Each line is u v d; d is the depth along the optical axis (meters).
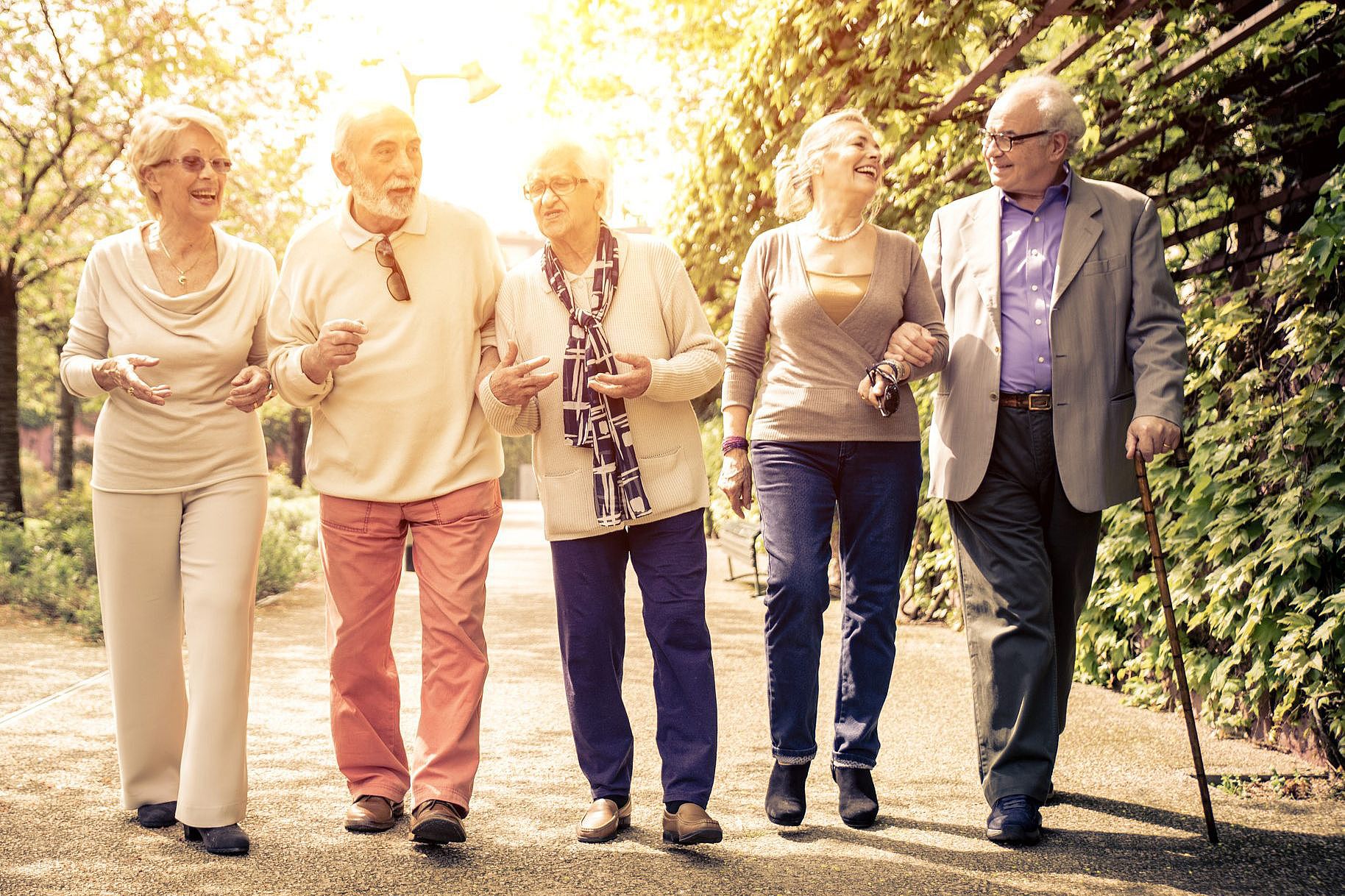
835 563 9.57
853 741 3.51
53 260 12.59
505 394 3.21
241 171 13.52
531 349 3.39
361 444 3.35
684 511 3.34
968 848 3.25
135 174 3.38
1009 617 3.44
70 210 12.05
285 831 3.41
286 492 28.34
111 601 3.43
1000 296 3.52
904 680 5.94
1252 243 5.25
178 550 3.44
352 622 3.41
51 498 20.42
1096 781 3.97
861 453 3.53
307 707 5.32
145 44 11.86
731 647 7.19
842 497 3.58
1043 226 3.54
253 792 3.85
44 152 11.95
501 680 6.05
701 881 2.97
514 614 9.02
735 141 7.51
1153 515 3.39
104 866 3.07
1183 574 5.00
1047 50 6.34
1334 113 4.94
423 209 3.39
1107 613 5.71
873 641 3.52
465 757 3.29
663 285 3.42
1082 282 3.45
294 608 9.56
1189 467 5.03
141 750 3.46
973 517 3.54
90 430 37.47
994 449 3.51
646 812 3.63
